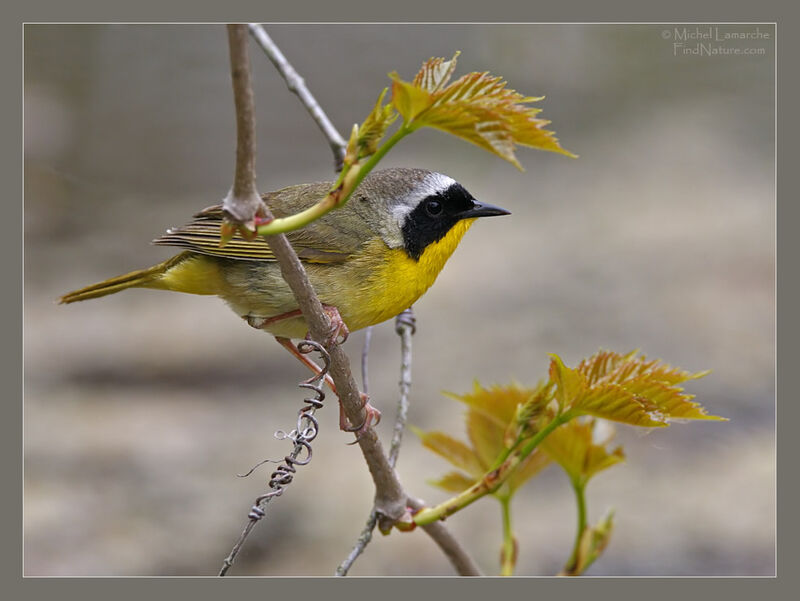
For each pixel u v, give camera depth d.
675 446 11.73
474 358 13.41
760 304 14.53
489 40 23.19
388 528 6.05
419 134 21.81
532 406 5.66
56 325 15.56
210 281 7.47
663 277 15.49
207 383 13.71
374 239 7.32
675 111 22.14
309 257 7.23
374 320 7.50
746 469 11.12
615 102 22.31
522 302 15.13
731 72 23.39
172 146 21.25
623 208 18.34
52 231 18.80
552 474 11.85
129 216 19.36
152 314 16.11
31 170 19.89
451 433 11.57
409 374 6.89
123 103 21.73
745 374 12.84
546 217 18.25
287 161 20.81
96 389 13.49
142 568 9.53
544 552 10.05
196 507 10.52
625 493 10.91
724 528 10.04
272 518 10.58
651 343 13.51
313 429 5.41
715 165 19.45
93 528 10.21
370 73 22.25
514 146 3.98
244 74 4.12
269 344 15.07
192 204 19.94
